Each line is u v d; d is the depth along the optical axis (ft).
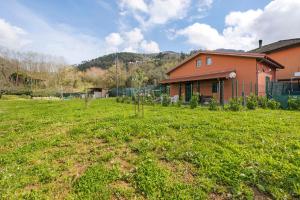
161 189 13.85
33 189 14.30
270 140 21.25
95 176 15.46
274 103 51.37
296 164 16.16
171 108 53.67
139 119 33.94
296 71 85.35
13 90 202.28
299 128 25.90
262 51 97.30
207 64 83.30
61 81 267.39
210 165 16.43
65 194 13.71
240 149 19.17
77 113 47.37
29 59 322.55
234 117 34.30
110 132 25.90
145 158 18.26
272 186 13.71
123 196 13.42
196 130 25.52
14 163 18.52
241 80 71.15
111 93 183.93
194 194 13.30
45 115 46.96
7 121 40.86
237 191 13.34
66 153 20.18
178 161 17.48
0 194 13.67
